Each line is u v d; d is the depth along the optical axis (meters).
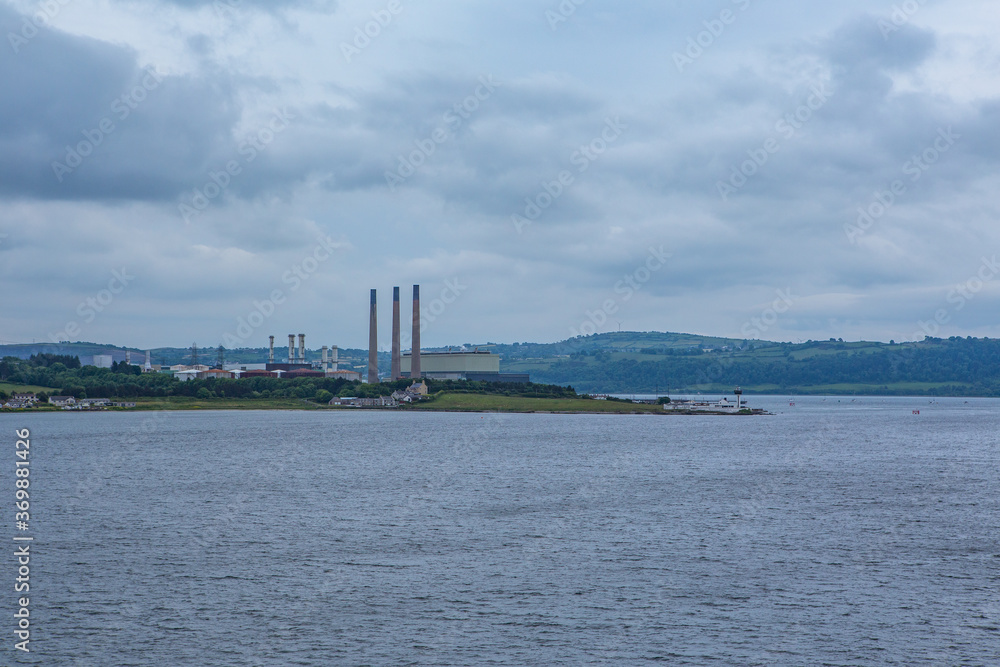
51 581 70.44
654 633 58.84
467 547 83.50
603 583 70.31
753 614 62.69
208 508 107.81
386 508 107.88
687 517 101.19
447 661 54.03
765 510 106.81
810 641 57.47
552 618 61.72
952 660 54.47
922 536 89.62
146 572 73.50
